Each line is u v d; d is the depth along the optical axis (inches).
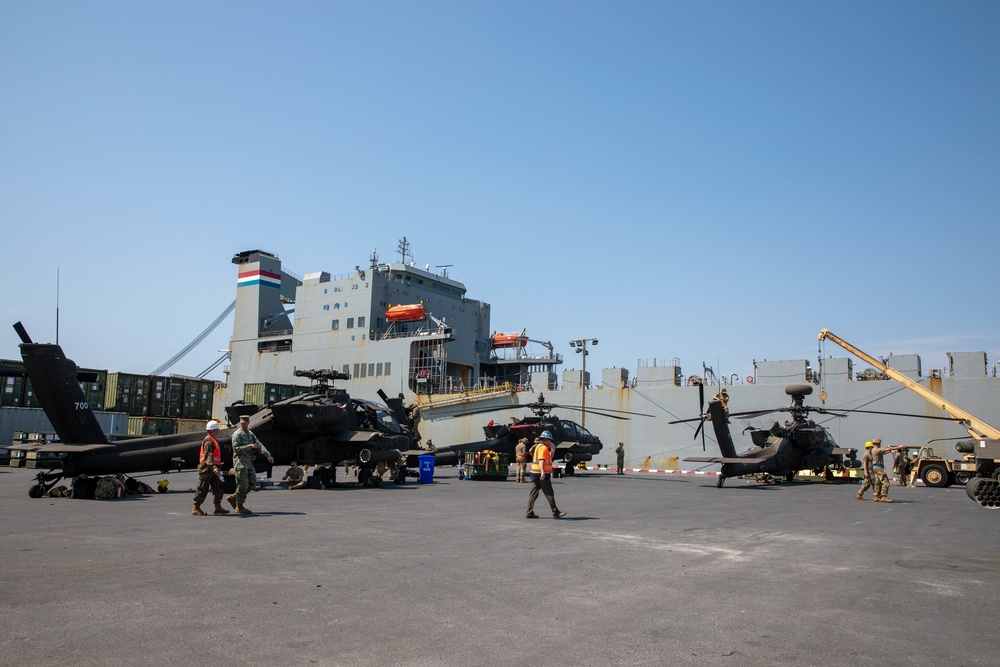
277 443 865.5
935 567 374.9
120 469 717.3
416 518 565.0
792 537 489.1
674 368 1641.2
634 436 1648.6
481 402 1798.7
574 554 397.4
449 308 2119.8
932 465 1144.8
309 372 941.8
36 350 696.4
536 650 216.7
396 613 257.3
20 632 223.3
